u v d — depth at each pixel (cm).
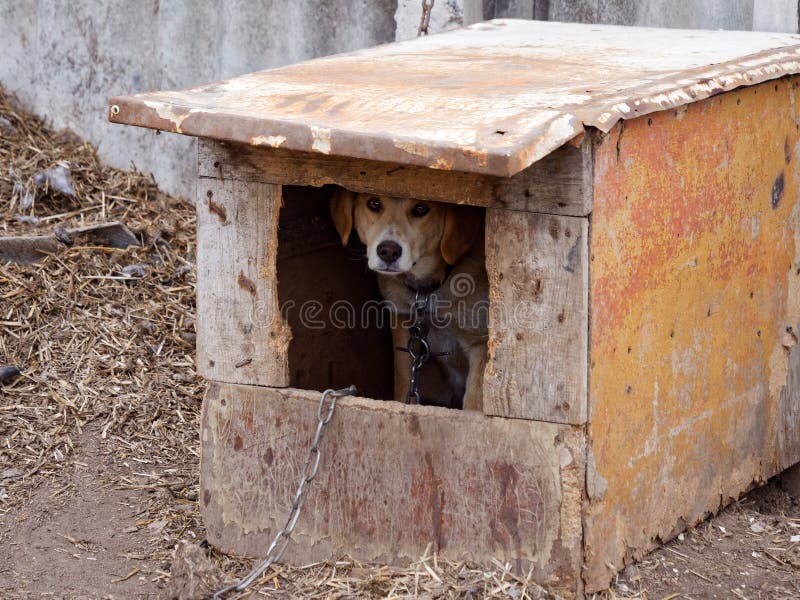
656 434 260
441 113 219
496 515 245
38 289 392
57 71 500
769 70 271
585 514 238
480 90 239
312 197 312
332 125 212
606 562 249
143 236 434
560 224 224
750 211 284
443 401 363
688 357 268
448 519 250
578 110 216
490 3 433
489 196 229
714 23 392
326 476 260
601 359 234
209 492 274
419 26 398
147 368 368
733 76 258
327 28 440
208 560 262
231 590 255
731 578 266
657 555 270
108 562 278
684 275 260
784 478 332
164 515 299
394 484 254
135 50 479
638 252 241
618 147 229
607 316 234
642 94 230
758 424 305
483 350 318
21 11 506
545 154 202
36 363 364
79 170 475
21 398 349
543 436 237
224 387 267
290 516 259
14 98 516
